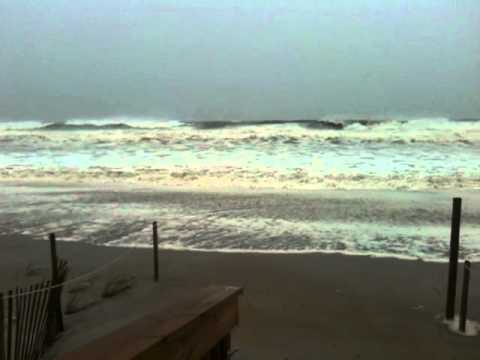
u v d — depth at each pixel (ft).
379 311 16.81
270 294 18.88
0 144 82.94
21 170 62.03
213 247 26.76
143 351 6.72
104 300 18.15
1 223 33.94
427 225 32.22
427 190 47.26
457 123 95.86
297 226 32.12
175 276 21.57
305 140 79.00
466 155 65.98
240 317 16.29
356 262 23.48
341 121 107.55
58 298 14.44
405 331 14.96
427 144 74.18
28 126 118.83
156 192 47.16
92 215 36.35
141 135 87.15
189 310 8.86
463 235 29.66
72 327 14.97
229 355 11.43
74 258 24.94
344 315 16.46
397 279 20.74
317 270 22.15
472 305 17.51
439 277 21.01
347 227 31.76
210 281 20.68
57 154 73.00
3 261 24.30
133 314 16.15
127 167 62.59
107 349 6.81
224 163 63.41
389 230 30.89
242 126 101.71
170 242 28.12
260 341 14.12
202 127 101.86
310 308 17.20
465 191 46.60
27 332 11.77
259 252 25.44
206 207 39.06
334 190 47.67
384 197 43.32
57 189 49.73
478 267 22.66
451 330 15.02
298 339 14.33
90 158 69.21
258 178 54.85
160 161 65.82
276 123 108.17
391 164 60.95
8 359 10.67
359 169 58.44
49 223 33.78
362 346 13.78
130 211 37.76
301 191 47.19
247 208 38.55
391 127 91.97
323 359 12.85
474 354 13.23
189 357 8.21
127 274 21.80
